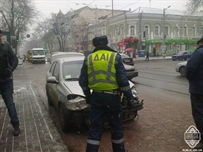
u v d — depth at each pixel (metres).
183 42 52.50
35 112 6.41
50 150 3.98
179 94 8.59
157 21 49.25
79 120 4.55
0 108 6.84
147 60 35.50
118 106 3.24
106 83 3.15
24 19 43.88
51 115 6.21
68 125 4.82
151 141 4.30
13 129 5.00
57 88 5.49
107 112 3.28
